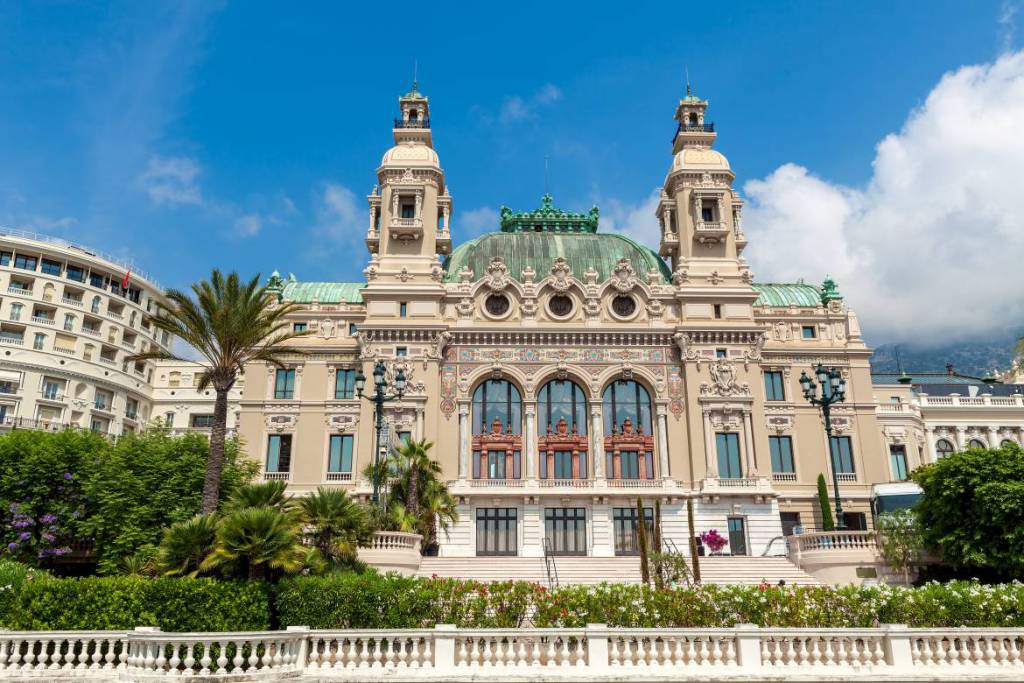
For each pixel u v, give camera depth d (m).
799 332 71.44
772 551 60.72
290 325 68.62
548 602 25.83
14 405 86.44
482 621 25.67
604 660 21.97
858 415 69.31
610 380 66.31
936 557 44.03
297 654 21.80
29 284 92.31
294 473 64.38
